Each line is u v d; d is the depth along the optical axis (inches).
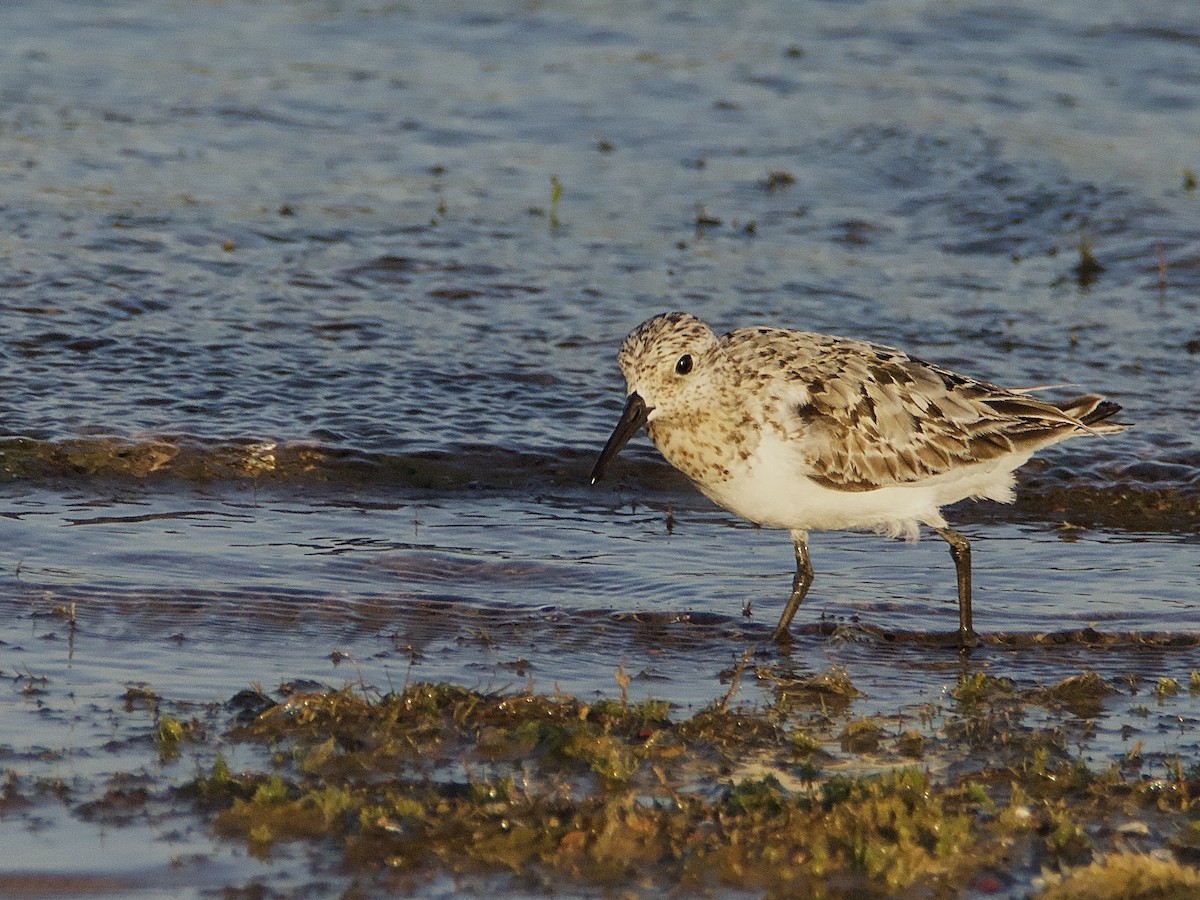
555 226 782.5
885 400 460.4
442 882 307.6
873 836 323.6
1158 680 423.2
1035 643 452.1
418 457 573.9
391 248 744.3
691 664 431.2
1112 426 484.7
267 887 303.7
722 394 453.1
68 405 586.2
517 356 647.8
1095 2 1101.7
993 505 561.0
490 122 916.6
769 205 816.9
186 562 482.6
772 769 361.1
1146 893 306.0
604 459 445.4
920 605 478.3
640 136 904.3
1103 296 720.3
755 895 305.7
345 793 331.9
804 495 456.4
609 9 1104.8
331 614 451.5
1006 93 963.3
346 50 1020.5
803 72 995.9
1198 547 528.1
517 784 346.9
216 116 901.2
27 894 299.3
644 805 339.0
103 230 739.4
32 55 975.6
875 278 735.1
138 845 317.4
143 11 1071.0
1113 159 864.3
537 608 463.2
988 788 353.1
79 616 439.5
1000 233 788.6
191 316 665.6
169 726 364.5
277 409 596.4
